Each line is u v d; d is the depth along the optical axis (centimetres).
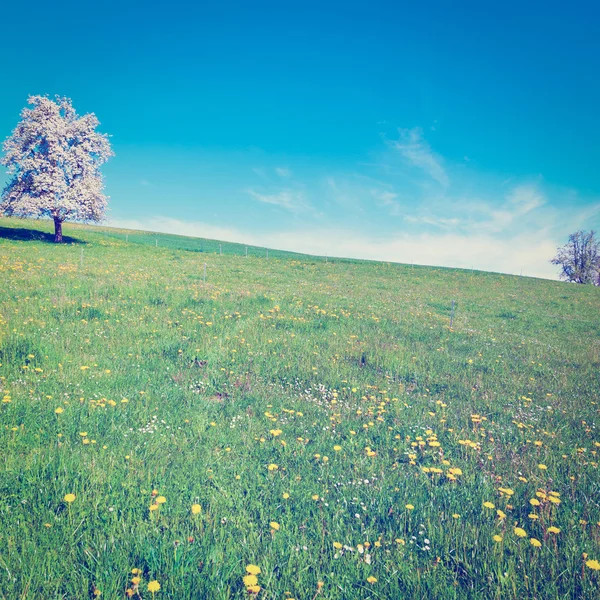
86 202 4538
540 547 413
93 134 4706
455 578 372
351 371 1055
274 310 1738
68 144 4728
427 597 348
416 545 414
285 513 460
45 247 3666
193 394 816
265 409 779
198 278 2645
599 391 1056
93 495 460
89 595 333
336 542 403
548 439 730
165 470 527
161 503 455
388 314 2006
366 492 514
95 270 2439
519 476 581
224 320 1506
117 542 388
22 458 517
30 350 950
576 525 458
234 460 571
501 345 1564
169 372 939
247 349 1158
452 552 407
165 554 375
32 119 4456
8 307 1348
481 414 841
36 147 4503
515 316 2536
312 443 654
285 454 601
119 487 478
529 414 858
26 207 4228
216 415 732
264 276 3247
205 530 417
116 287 1891
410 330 1644
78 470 502
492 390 1007
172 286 2111
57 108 4544
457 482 553
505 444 699
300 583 354
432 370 1130
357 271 4494
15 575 338
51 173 4447
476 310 2633
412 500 499
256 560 382
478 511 482
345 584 359
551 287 4616
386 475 563
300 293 2444
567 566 387
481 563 390
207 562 367
